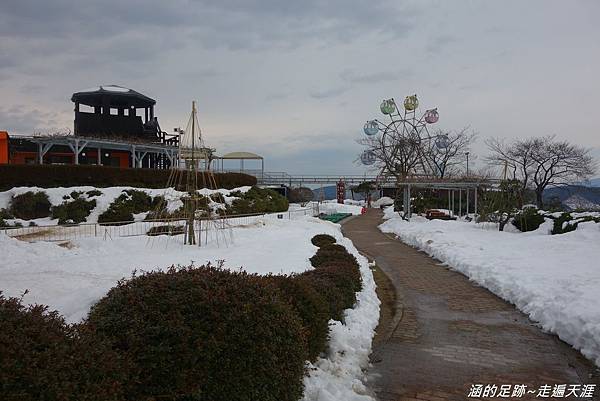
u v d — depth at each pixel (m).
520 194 21.28
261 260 10.21
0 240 11.32
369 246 17.72
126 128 31.84
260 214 23.73
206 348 3.20
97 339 2.93
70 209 18.58
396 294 9.08
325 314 5.00
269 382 3.45
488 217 20.77
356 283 7.78
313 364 4.76
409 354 5.67
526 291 8.06
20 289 7.25
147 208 20.38
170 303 3.43
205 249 12.22
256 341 3.41
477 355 5.64
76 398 2.36
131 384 2.89
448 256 12.95
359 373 4.98
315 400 4.10
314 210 32.66
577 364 5.33
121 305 3.49
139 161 30.70
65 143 26.64
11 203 18.36
